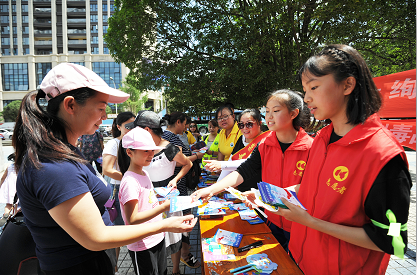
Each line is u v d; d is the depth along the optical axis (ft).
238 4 23.12
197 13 21.93
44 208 2.99
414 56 23.39
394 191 2.90
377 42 24.58
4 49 161.89
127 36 24.43
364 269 3.38
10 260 4.87
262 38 18.13
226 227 5.91
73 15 165.07
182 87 22.61
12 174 7.60
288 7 17.38
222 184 5.66
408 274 8.41
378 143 3.10
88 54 161.07
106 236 2.96
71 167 2.96
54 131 3.17
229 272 4.24
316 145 4.13
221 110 11.27
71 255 3.28
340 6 16.12
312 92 3.54
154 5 22.77
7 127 86.22
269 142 5.89
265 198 3.73
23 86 160.86
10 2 160.25
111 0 163.94
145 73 25.82
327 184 3.59
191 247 10.73
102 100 3.36
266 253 4.78
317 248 3.73
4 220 7.24
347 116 3.46
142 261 5.90
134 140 5.62
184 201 4.95
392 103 9.05
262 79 19.66
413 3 17.57
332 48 3.46
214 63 21.29
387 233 2.92
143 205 5.80
